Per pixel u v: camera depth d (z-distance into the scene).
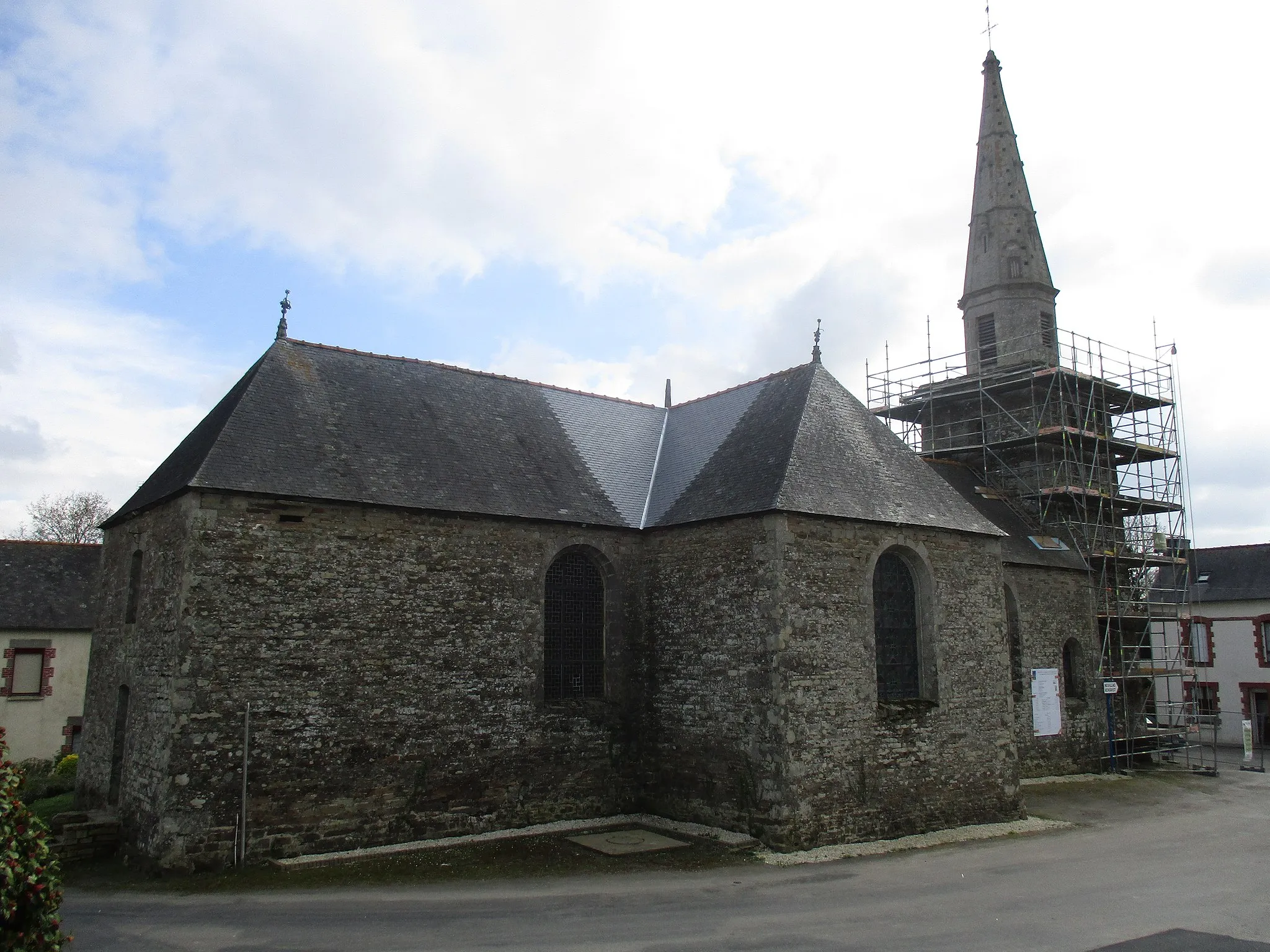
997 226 29.53
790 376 19.33
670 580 17.33
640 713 17.45
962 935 10.11
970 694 17.61
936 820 16.48
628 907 11.26
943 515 17.92
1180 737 29.66
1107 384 28.12
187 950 9.52
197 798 12.96
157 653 14.12
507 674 16.09
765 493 15.88
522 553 16.62
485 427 18.22
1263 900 11.76
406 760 14.83
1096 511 28.36
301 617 14.18
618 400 21.45
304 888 12.12
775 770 14.67
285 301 17.41
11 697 25.39
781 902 11.49
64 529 49.09
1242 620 36.28
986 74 30.89
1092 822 18.06
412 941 9.81
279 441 15.00
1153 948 9.63
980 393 27.52
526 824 15.88
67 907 11.24
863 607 16.23
